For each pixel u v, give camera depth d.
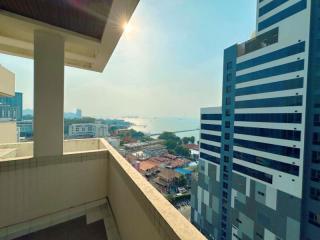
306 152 8.99
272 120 10.66
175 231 0.76
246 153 12.66
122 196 2.01
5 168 2.17
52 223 2.41
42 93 2.54
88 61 4.25
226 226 14.86
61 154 2.66
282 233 9.94
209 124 17.17
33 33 2.78
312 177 8.75
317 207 8.52
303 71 9.05
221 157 15.47
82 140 4.79
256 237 11.68
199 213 18.58
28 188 2.36
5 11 2.31
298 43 9.30
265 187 11.05
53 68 2.65
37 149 2.48
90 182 2.94
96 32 2.97
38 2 2.19
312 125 8.77
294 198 9.36
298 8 9.32
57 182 2.61
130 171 1.86
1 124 6.11
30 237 2.12
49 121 2.57
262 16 11.62
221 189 15.45
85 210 2.76
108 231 2.24
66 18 2.53
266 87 11.17
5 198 2.17
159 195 1.23
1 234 2.08
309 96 8.91
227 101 14.84
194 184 19.78
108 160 3.09
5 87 6.43
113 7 2.12
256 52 11.95
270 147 10.76
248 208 12.41
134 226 1.49
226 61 15.02
